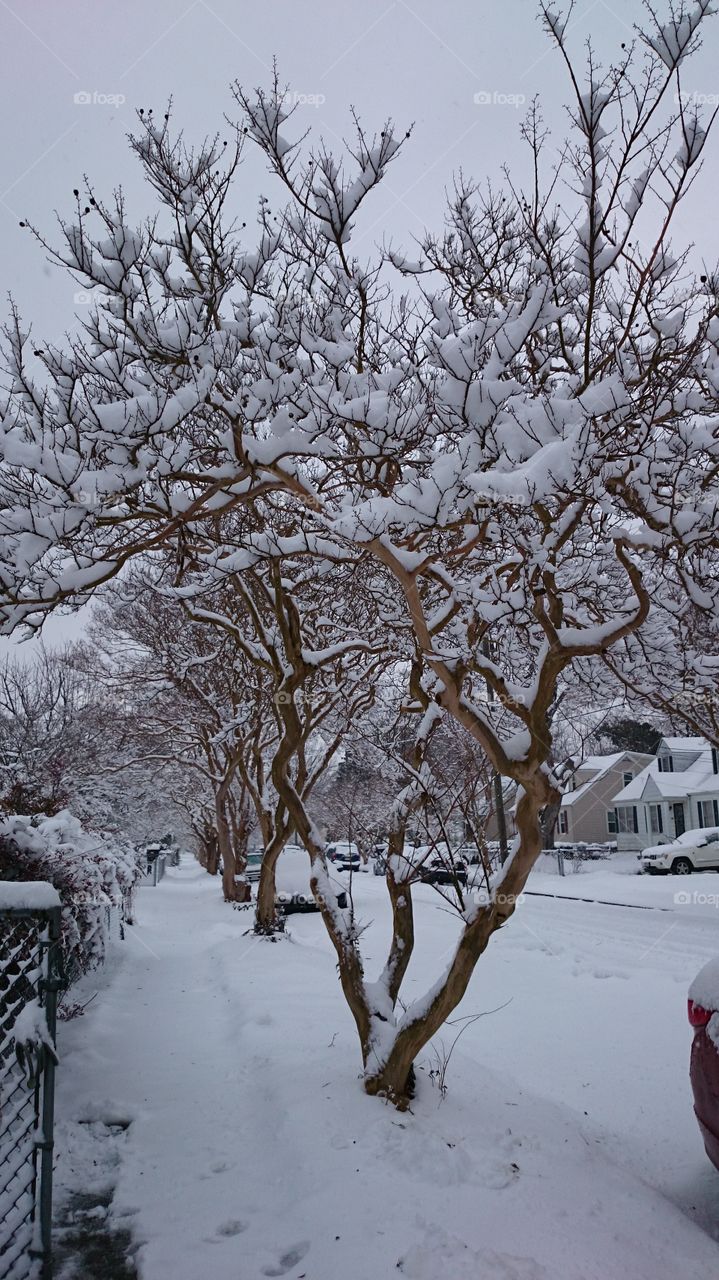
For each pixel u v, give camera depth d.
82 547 5.82
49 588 5.22
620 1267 3.62
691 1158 5.15
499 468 5.25
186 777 32.47
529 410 5.18
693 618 6.93
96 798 17.72
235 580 8.83
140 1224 4.14
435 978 10.58
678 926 15.77
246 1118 5.47
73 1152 5.08
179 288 5.71
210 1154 4.93
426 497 5.07
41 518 4.86
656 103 4.78
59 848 7.74
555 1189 4.25
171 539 7.23
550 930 15.30
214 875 45.50
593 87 4.80
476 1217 3.89
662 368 5.78
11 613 5.41
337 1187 4.15
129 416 4.72
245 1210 4.21
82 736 19.81
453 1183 4.22
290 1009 8.40
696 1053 4.70
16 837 7.23
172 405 4.87
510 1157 4.60
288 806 6.36
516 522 5.51
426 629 5.33
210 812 38.31
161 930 18.30
